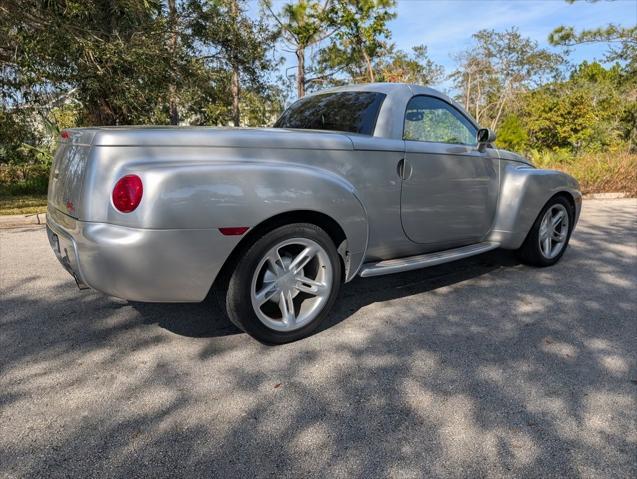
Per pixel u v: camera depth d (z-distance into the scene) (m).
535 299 3.67
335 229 2.99
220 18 11.80
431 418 2.14
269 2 15.34
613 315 3.36
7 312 3.36
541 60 27.72
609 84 24.17
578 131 23.55
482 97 30.17
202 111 13.04
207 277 2.47
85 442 1.98
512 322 3.22
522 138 23.19
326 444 1.97
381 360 2.68
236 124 14.68
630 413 2.20
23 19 8.38
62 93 9.66
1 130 11.00
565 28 20.39
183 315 3.30
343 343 2.89
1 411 2.19
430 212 3.47
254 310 2.70
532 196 4.12
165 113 11.29
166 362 2.65
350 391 2.36
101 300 3.59
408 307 3.49
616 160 11.57
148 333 3.02
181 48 10.95
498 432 2.05
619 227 6.65
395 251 3.42
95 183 2.38
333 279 2.96
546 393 2.35
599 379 2.49
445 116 3.75
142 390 2.37
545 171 4.30
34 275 4.24
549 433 2.05
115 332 3.04
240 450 1.94
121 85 9.05
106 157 2.38
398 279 4.14
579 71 38.09
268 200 2.55
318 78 18.95
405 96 3.44
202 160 2.51
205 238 2.41
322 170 2.85
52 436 2.02
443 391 2.36
